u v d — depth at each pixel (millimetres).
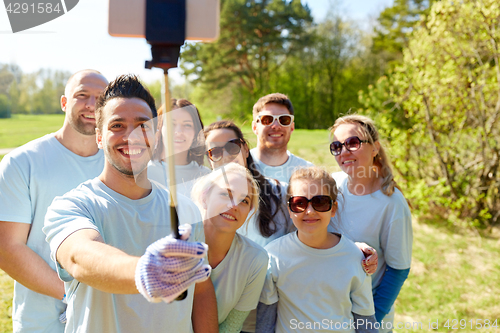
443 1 5383
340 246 1764
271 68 28766
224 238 1554
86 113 1779
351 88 26266
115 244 1202
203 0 682
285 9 26234
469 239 5066
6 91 26656
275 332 1822
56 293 1606
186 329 1313
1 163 1706
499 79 5020
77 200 1214
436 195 5707
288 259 1776
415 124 5836
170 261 751
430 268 4266
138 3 677
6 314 2945
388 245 1916
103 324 1173
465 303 3564
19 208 1681
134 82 1096
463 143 5570
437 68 5504
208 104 28562
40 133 12312
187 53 27578
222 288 1600
